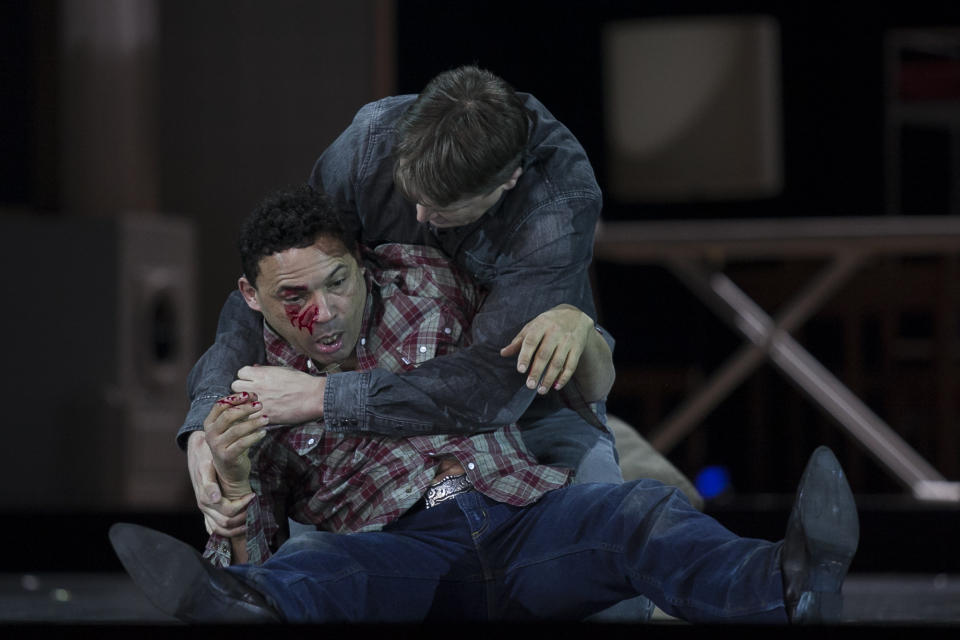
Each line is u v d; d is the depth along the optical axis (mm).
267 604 4945
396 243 6340
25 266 15281
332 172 6441
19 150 17234
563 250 5977
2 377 15258
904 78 19922
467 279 6168
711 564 5035
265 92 18062
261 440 5766
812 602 4770
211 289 18172
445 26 20016
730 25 13391
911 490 13062
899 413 15938
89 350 15234
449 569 5598
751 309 13367
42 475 15180
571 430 6301
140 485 15477
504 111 5633
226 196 18156
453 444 5758
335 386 5637
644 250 12914
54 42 17141
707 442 19141
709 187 13523
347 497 5789
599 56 20078
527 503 5641
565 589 5523
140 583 4797
